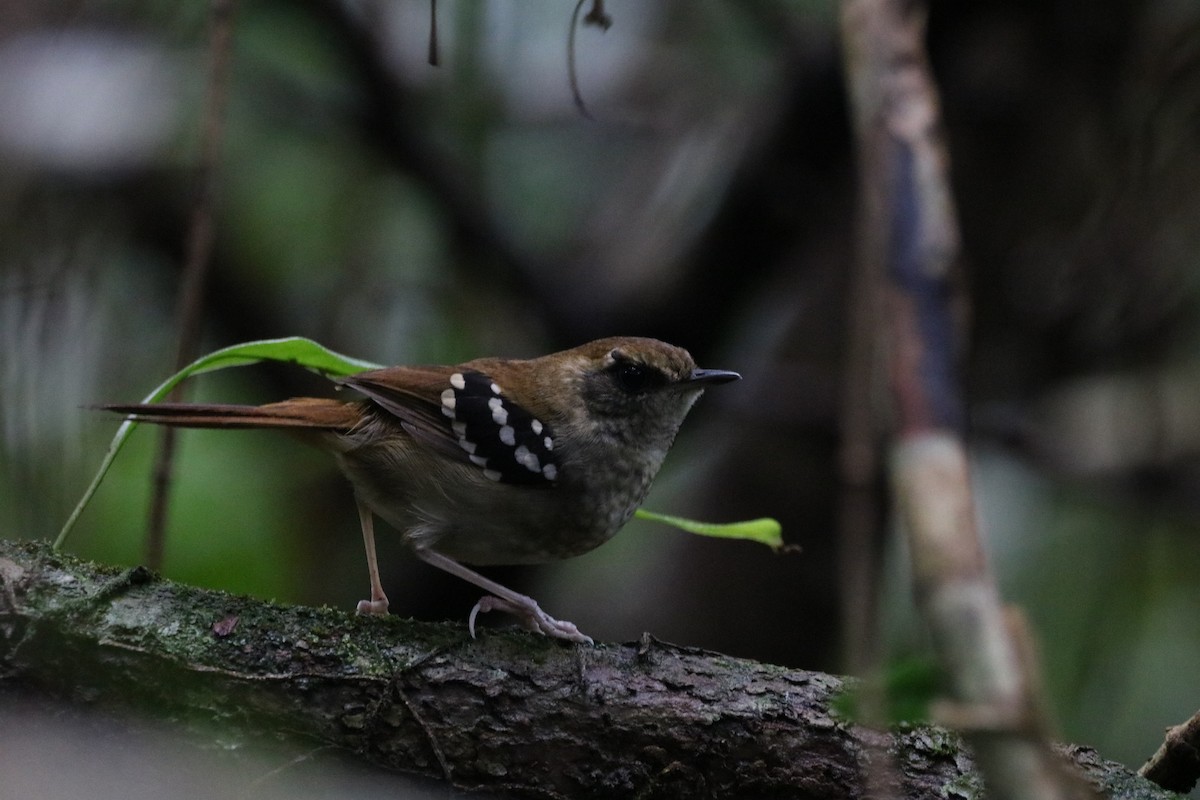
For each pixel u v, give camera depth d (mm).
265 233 11664
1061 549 11867
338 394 12133
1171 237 11484
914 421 3451
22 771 5430
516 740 5863
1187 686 11086
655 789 5953
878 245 3934
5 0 10320
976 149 11961
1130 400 12234
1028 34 11125
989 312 12578
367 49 10625
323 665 5766
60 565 5801
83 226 9898
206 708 5625
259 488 11875
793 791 5969
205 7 10680
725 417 12742
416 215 11953
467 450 7289
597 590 13930
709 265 11562
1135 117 11133
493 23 11586
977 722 2861
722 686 6074
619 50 12969
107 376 10273
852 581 3826
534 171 12992
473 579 7293
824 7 10742
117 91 10430
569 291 11789
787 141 10898
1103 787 5953
